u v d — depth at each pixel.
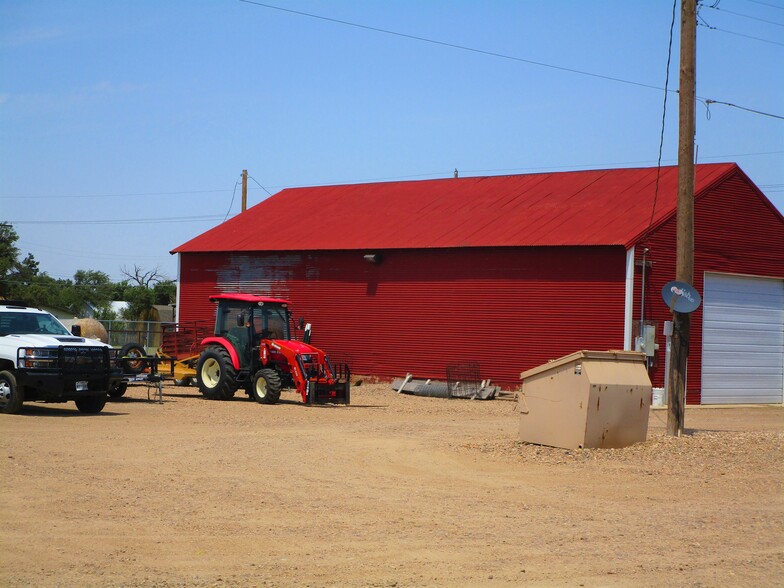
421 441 15.57
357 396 26.84
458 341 28.92
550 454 13.73
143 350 23.33
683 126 16.23
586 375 14.01
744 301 28.98
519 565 7.77
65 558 7.80
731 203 28.47
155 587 7.01
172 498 10.28
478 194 33.22
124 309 76.25
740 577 7.47
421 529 9.06
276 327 23.75
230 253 34.31
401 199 34.84
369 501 10.42
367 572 7.51
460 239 29.16
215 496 10.45
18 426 16.09
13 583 7.06
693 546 8.49
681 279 16.12
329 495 10.70
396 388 29.06
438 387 28.17
